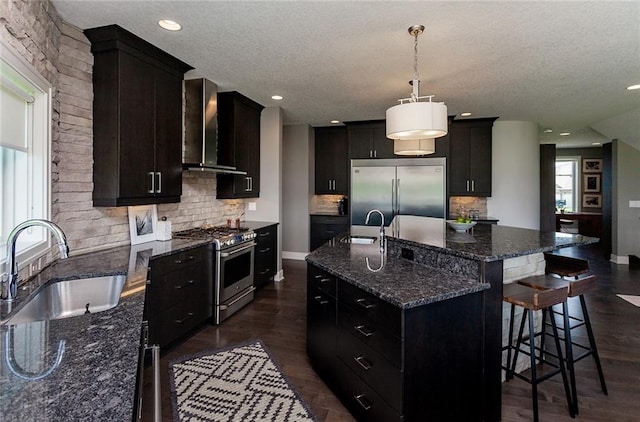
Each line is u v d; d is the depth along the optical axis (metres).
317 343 2.47
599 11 2.25
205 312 3.26
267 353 2.80
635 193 6.15
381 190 5.71
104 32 2.53
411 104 2.26
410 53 2.95
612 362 2.67
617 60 3.09
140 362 0.97
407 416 1.61
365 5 2.21
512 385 2.36
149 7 2.24
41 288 1.74
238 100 4.31
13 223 1.94
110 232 2.83
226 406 2.10
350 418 2.01
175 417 1.99
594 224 8.41
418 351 1.65
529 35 2.60
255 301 4.09
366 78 3.61
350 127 5.89
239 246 3.69
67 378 0.81
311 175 6.44
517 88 3.92
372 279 1.95
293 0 2.15
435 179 5.48
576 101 4.48
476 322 1.87
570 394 2.17
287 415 2.03
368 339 1.85
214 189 4.36
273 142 4.94
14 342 1.03
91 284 2.00
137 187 2.76
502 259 1.94
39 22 2.00
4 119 1.73
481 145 5.65
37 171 2.04
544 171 7.88
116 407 0.70
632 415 2.05
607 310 3.81
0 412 0.67
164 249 2.81
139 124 2.78
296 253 6.41
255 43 2.76
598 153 8.79
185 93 3.64
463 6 2.21
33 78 1.87
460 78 3.59
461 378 1.81
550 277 2.43
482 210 5.93
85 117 2.58
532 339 1.99
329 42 2.75
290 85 3.88
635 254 6.20
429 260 2.27
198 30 2.55
